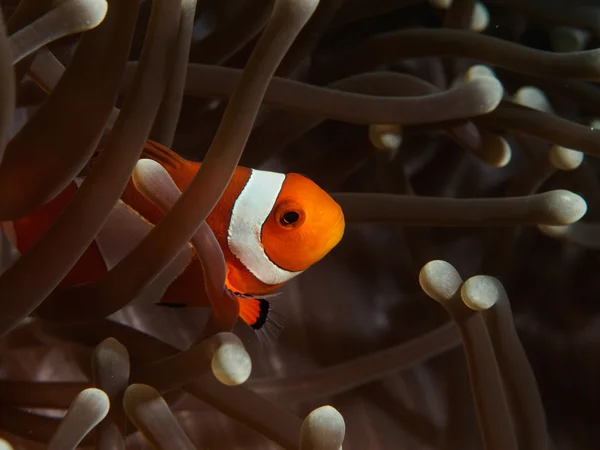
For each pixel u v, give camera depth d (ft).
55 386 0.69
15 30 0.62
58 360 0.78
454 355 0.86
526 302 0.89
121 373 0.65
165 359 0.67
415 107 0.75
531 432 0.70
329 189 0.87
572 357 0.87
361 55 0.87
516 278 0.89
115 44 0.61
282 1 0.60
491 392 0.68
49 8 0.62
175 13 0.62
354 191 0.90
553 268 0.89
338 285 0.89
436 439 0.85
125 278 0.65
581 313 0.88
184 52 0.70
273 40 0.60
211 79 0.76
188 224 0.63
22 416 0.70
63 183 0.63
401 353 0.79
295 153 0.87
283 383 0.79
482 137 0.81
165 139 0.73
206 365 0.64
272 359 0.86
